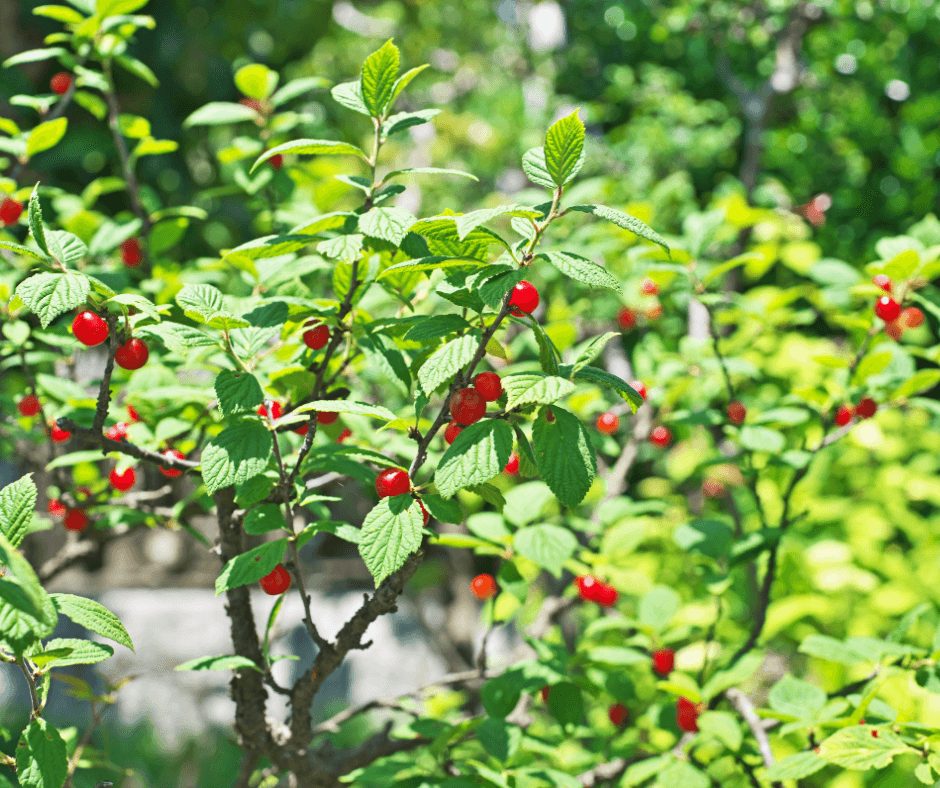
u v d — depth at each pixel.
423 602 7.37
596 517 2.96
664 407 3.42
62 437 2.38
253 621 2.06
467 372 1.48
